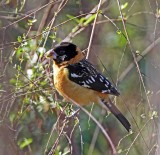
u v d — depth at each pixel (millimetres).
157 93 10711
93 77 10742
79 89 10711
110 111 10711
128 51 13797
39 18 13070
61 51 10812
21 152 11398
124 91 13055
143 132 11148
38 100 11062
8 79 11227
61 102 11320
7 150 10734
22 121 12156
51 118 12375
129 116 12414
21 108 11141
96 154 13594
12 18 12055
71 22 13383
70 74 10680
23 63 12227
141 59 12828
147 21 13000
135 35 13898
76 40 13852
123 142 11625
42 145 12414
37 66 10875
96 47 13992
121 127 13781
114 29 14023
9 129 10797
